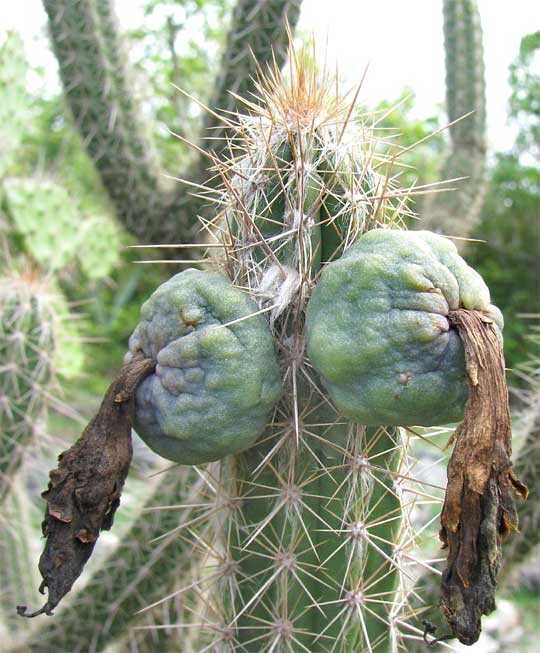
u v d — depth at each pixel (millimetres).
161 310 176
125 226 412
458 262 166
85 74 394
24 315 360
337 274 165
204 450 174
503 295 1211
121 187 399
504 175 1271
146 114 437
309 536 185
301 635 190
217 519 204
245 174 192
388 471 185
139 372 174
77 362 547
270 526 189
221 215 209
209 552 215
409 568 237
